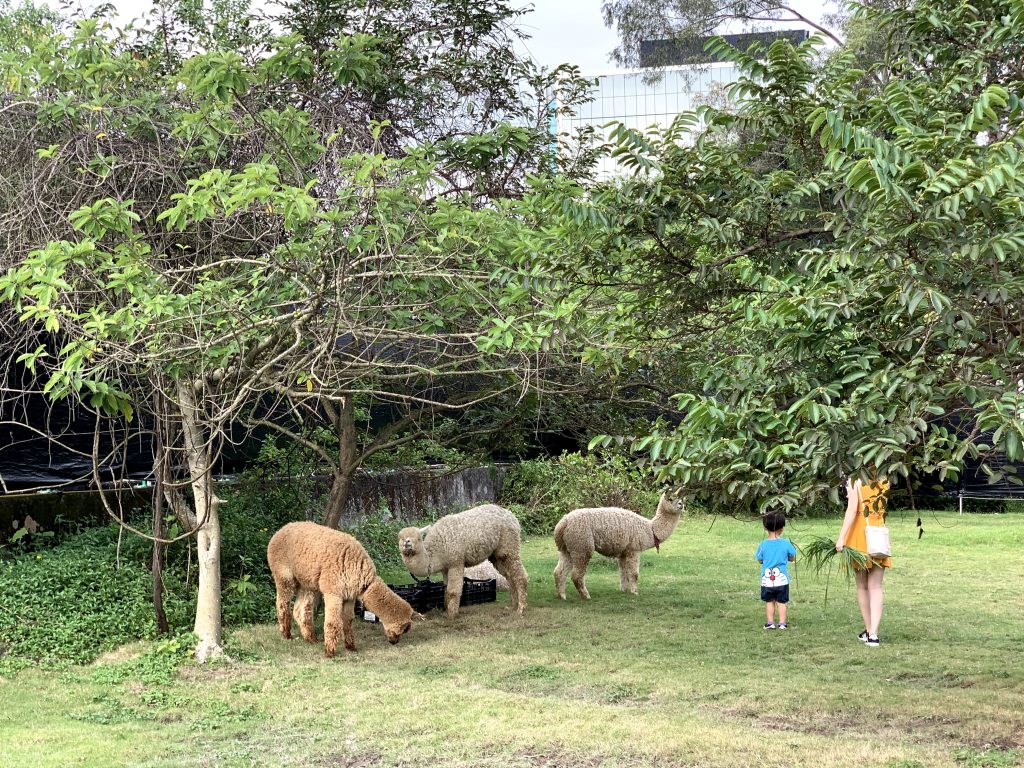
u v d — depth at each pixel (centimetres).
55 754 523
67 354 766
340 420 977
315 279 640
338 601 788
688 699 655
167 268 758
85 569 866
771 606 895
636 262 553
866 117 488
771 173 520
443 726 588
